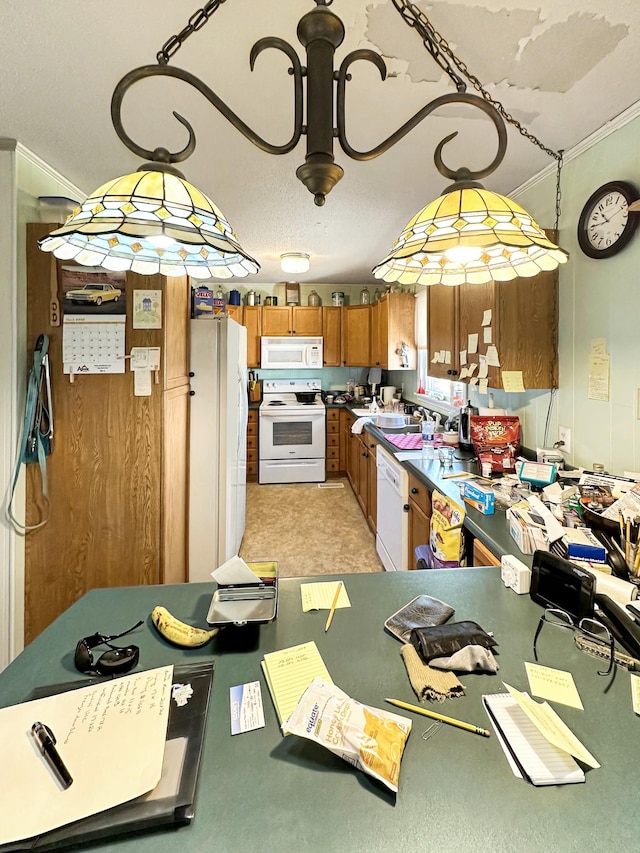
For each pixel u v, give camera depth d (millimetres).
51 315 1963
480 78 1403
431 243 856
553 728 673
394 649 893
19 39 1248
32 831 526
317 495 4750
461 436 2828
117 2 1111
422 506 2244
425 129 1719
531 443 2307
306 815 556
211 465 2502
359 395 5656
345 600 1083
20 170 1908
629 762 636
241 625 922
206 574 2533
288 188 2330
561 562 1027
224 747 654
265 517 4082
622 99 1521
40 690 771
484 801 576
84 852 512
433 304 2896
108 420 2002
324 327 5328
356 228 3014
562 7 1126
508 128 1701
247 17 1150
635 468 1632
